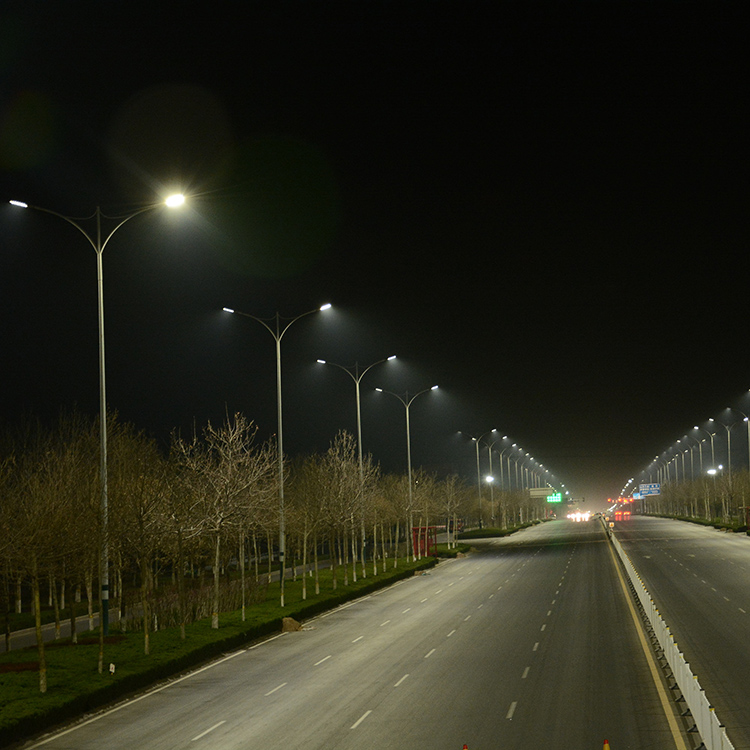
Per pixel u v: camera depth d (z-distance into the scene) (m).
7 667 24.77
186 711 20.86
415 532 82.75
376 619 37.62
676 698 19.72
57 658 26.11
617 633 30.03
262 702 21.39
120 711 21.31
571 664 24.52
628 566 51.06
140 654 26.72
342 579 55.62
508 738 16.88
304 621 38.06
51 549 24.84
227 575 46.25
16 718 18.72
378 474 82.62
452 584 53.38
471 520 159.12
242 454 37.62
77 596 49.84
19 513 25.48
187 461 35.19
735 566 56.72
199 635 30.55
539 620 34.41
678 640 28.41
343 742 17.12
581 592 44.38
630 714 18.41
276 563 77.38
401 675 24.02
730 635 29.05
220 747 17.27
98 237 29.98
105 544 27.50
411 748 16.45
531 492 186.38
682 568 56.94
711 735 13.93
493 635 30.89
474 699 20.52
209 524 33.34
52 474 31.59
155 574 43.00
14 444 38.19
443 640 30.25
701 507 157.38
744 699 19.66
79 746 17.94
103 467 27.39
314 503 49.66
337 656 27.97
